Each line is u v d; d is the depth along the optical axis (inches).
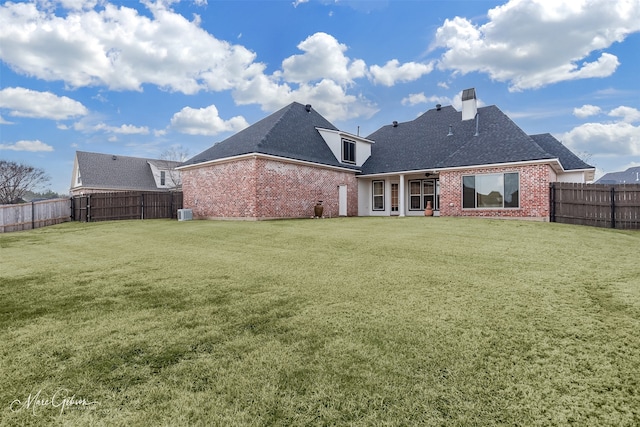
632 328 134.3
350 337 129.7
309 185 695.1
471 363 109.9
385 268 237.5
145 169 1354.6
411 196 808.9
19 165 1519.4
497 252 285.1
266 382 100.3
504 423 82.5
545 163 525.0
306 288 195.5
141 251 331.0
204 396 94.1
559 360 111.1
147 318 152.9
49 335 135.6
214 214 674.2
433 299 171.9
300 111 821.2
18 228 641.6
